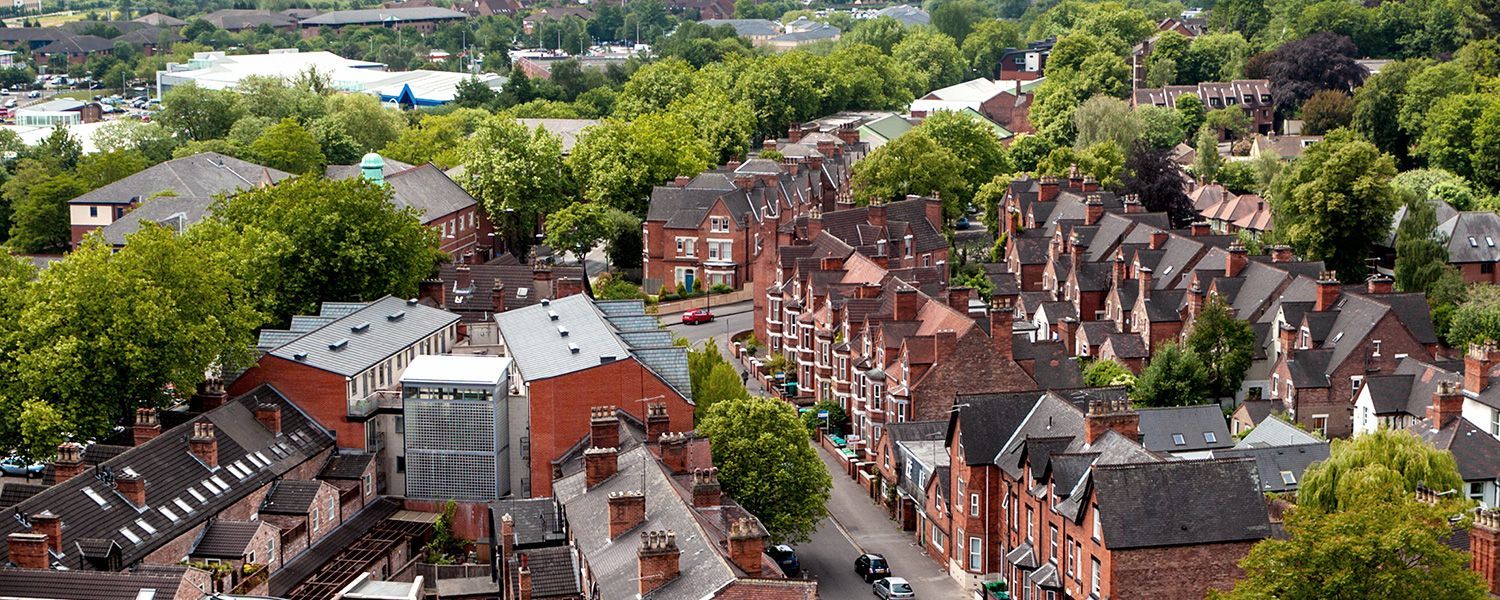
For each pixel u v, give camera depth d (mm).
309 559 132875
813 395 192625
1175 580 112250
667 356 149625
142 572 110562
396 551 137875
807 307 194375
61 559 113062
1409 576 98000
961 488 137750
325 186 190250
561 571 117375
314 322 168250
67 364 140750
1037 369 170625
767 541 134375
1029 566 127250
